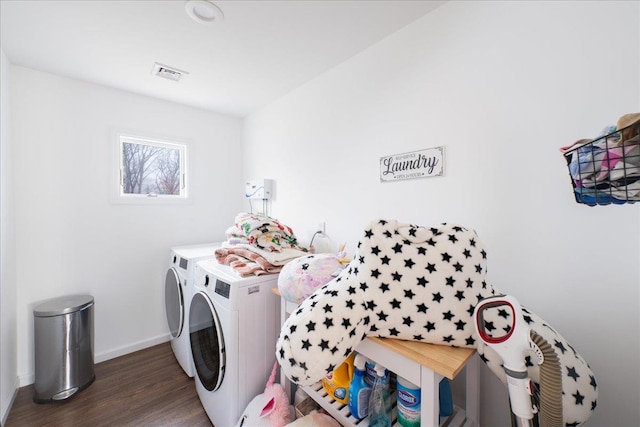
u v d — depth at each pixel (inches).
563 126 37.7
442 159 50.2
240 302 54.5
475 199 46.3
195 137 103.2
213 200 108.4
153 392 70.2
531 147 40.4
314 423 43.6
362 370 41.7
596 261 35.5
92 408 64.9
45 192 75.5
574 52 36.7
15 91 70.8
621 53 33.4
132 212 90.4
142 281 92.4
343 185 70.1
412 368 31.9
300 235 84.5
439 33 50.7
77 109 79.9
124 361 84.4
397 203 57.9
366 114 64.0
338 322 32.8
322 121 76.0
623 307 33.8
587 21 35.7
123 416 62.3
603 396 35.1
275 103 94.8
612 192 25.7
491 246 44.6
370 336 35.4
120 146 88.1
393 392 43.9
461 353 31.5
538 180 39.9
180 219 100.5
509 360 25.5
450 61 49.2
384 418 39.1
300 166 84.4
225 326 54.7
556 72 38.2
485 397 45.6
